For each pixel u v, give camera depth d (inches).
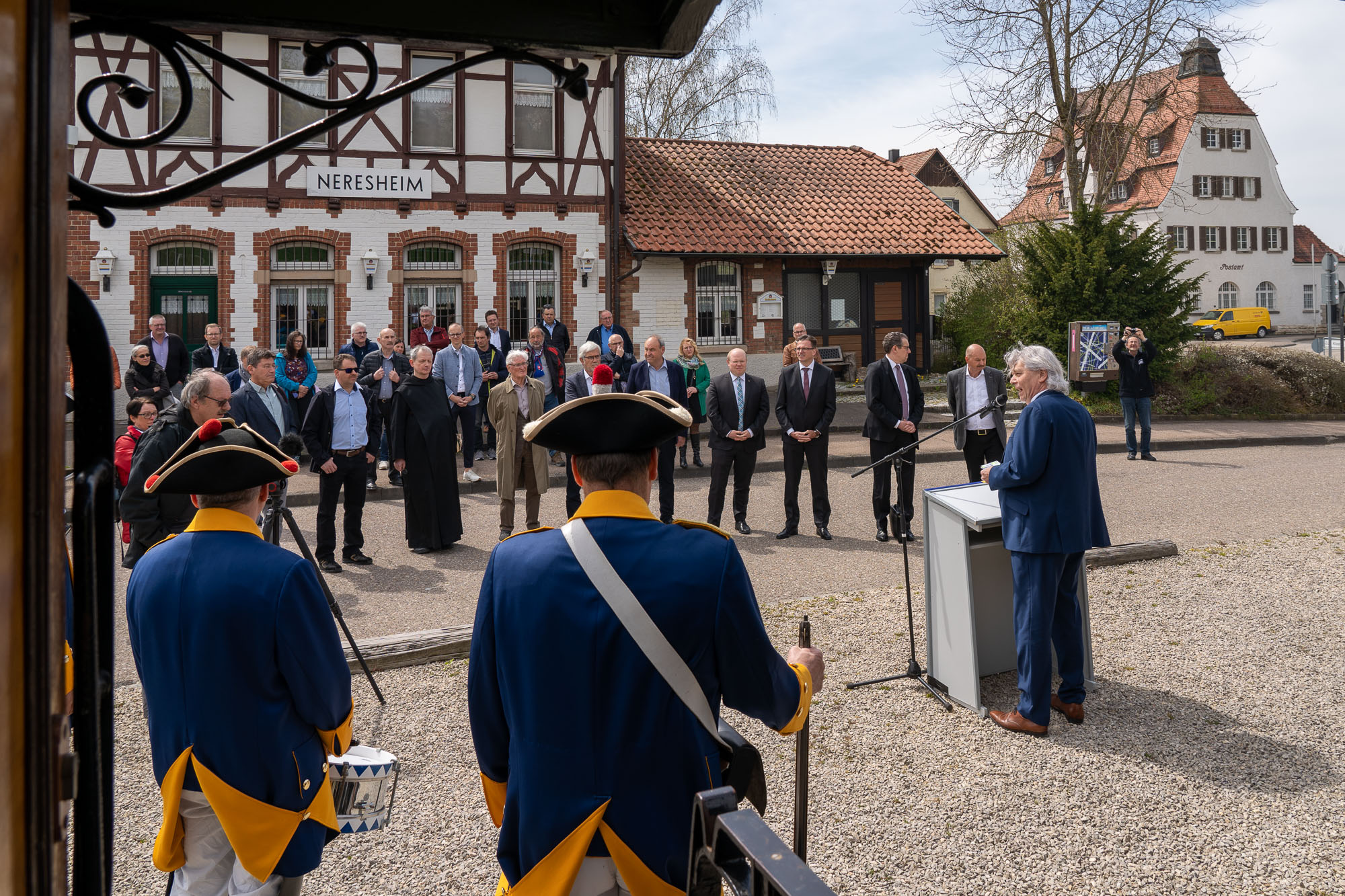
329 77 637.3
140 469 214.8
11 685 35.5
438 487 351.9
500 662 78.5
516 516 418.6
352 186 644.1
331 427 324.2
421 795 167.3
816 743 186.9
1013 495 186.9
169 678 98.3
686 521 79.9
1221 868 141.3
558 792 73.8
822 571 319.0
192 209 619.2
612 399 77.9
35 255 36.7
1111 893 135.7
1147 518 394.3
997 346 895.7
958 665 205.0
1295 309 2123.5
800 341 368.5
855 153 934.4
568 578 75.2
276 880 100.1
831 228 806.5
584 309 697.6
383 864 145.9
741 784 77.3
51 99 37.3
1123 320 748.6
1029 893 136.3
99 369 51.6
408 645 231.1
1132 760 177.2
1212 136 2054.6
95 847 47.8
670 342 751.1
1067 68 861.8
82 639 48.2
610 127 693.9
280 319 647.1
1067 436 180.7
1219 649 235.1
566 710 73.8
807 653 88.7
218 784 96.5
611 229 700.0
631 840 72.4
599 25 78.8
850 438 608.4
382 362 464.8
